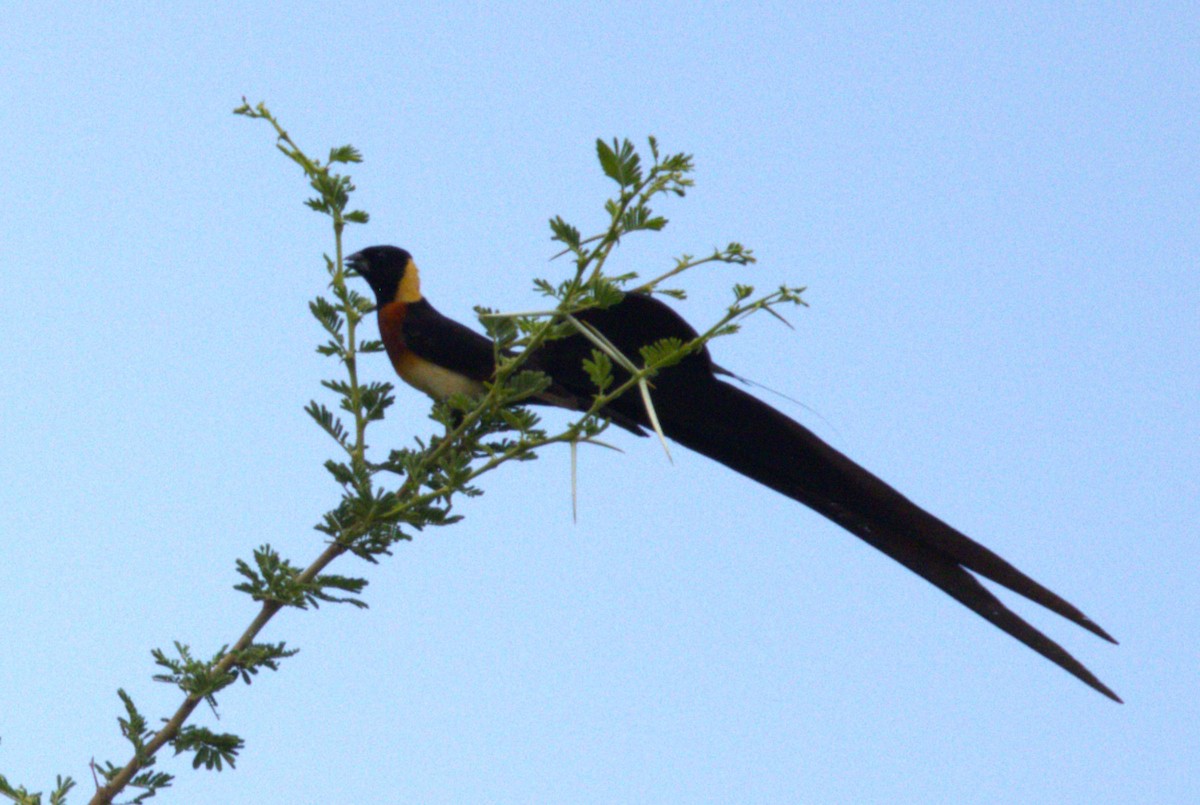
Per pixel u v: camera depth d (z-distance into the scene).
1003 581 6.97
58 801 6.23
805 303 6.25
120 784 6.24
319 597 6.74
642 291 7.08
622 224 6.25
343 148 7.46
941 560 7.16
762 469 7.82
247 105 7.31
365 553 6.96
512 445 7.09
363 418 7.39
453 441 7.20
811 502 7.60
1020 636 6.75
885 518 7.38
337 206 7.46
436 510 6.90
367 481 6.89
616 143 6.14
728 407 7.75
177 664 6.44
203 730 6.34
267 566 6.69
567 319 6.63
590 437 6.57
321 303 7.52
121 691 6.37
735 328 6.32
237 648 6.53
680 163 6.18
